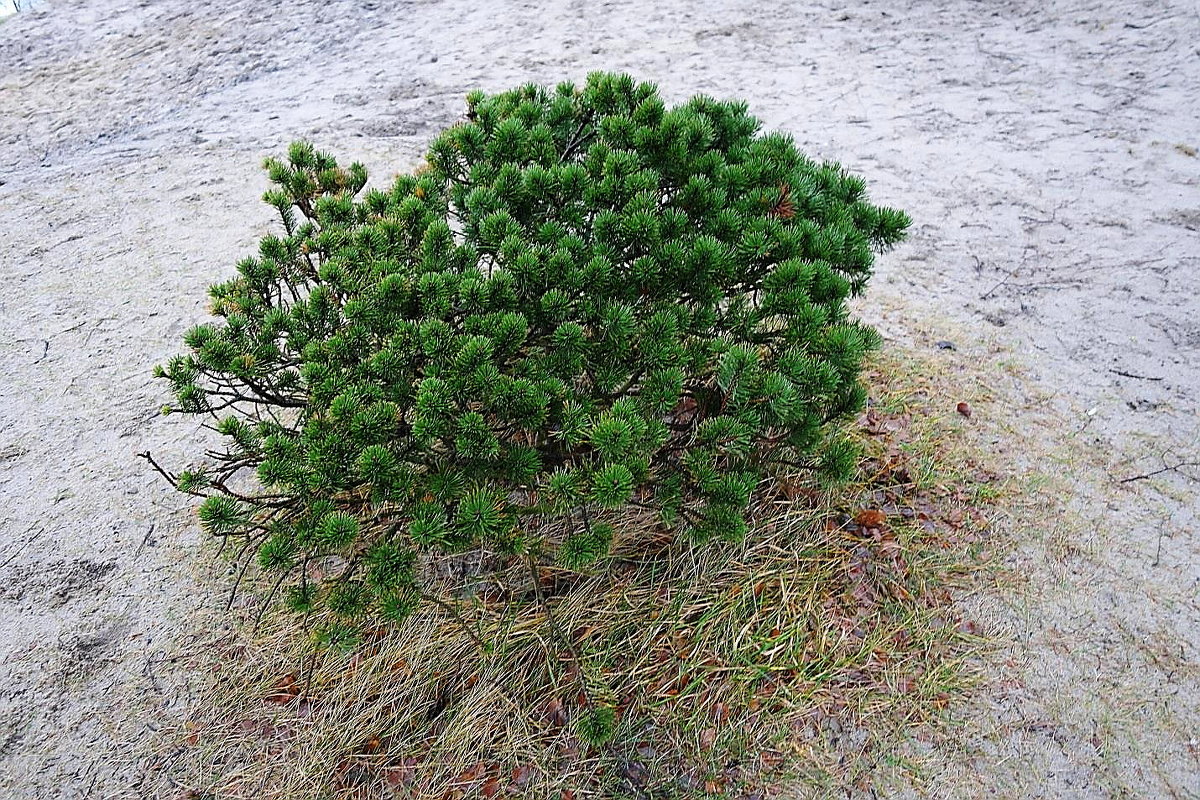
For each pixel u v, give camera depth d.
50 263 4.46
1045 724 2.26
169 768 2.24
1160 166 4.88
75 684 2.46
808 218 2.58
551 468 2.27
